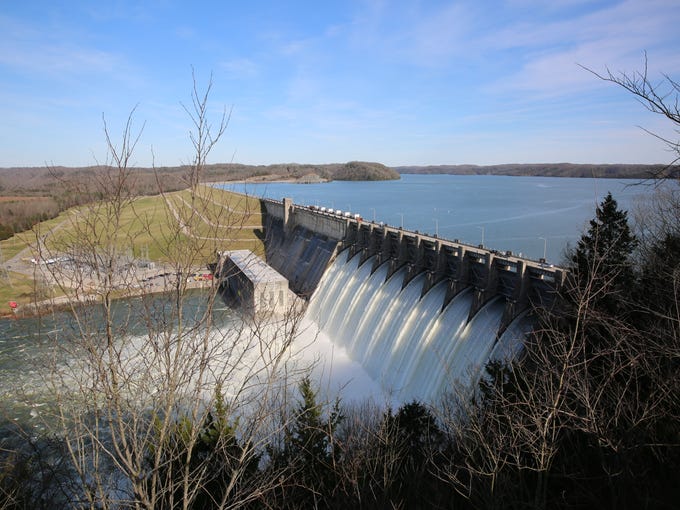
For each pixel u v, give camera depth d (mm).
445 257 50219
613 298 21203
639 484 14148
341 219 80250
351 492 18750
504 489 15852
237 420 14438
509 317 39250
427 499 18391
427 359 45188
